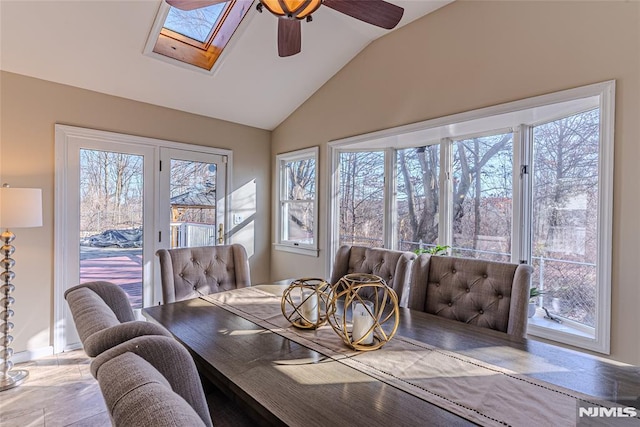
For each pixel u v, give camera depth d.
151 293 3.35
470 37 2.43
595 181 2.04
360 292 2.21
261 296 2.01
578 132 2.15
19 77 2.64
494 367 1.10
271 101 3.75
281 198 4.26
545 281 2.36
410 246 3.28
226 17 2.75
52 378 2.41
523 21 2.16
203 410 0.87
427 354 1.21
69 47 2.54
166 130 3.45
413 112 2.79
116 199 3.14
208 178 3.77
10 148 2.61
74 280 2.91
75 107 2.90
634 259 1.75
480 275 1.74
